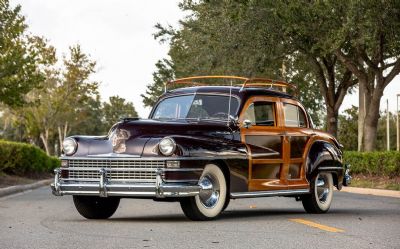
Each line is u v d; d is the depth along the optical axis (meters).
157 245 7.16
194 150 9.59
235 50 27.95
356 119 58.88
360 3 22.02
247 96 10.88
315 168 11.72
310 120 12.30
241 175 10.30
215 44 28.62
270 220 10.01
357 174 25.73
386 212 12.22
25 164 30.39
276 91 11.66
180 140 9.55
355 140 57.53
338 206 14.14
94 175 9.84
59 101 55.62
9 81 26.17
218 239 7.66
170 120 10.19
